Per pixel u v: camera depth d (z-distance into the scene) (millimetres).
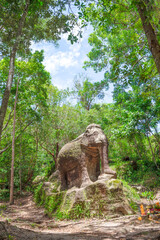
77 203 7336
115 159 17250
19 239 4012
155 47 4746
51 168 18484
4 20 6891
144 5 4922
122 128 14352
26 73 15516
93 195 7309
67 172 9203
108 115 18344
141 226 5086
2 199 15227
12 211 9969
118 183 7301
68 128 17906
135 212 7004
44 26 7070
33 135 17750
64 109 18688
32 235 4602
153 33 4855
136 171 15391
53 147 18453
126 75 7770
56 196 8586
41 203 10039
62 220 7227
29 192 16547
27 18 7090
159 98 13094
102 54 13250
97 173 8719
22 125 16328
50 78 16547
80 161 8531
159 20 5953
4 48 7336
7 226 4898
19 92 15789
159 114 13633
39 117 16344
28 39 7078
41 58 15219
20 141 16328
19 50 7195
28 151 17734
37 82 16422
